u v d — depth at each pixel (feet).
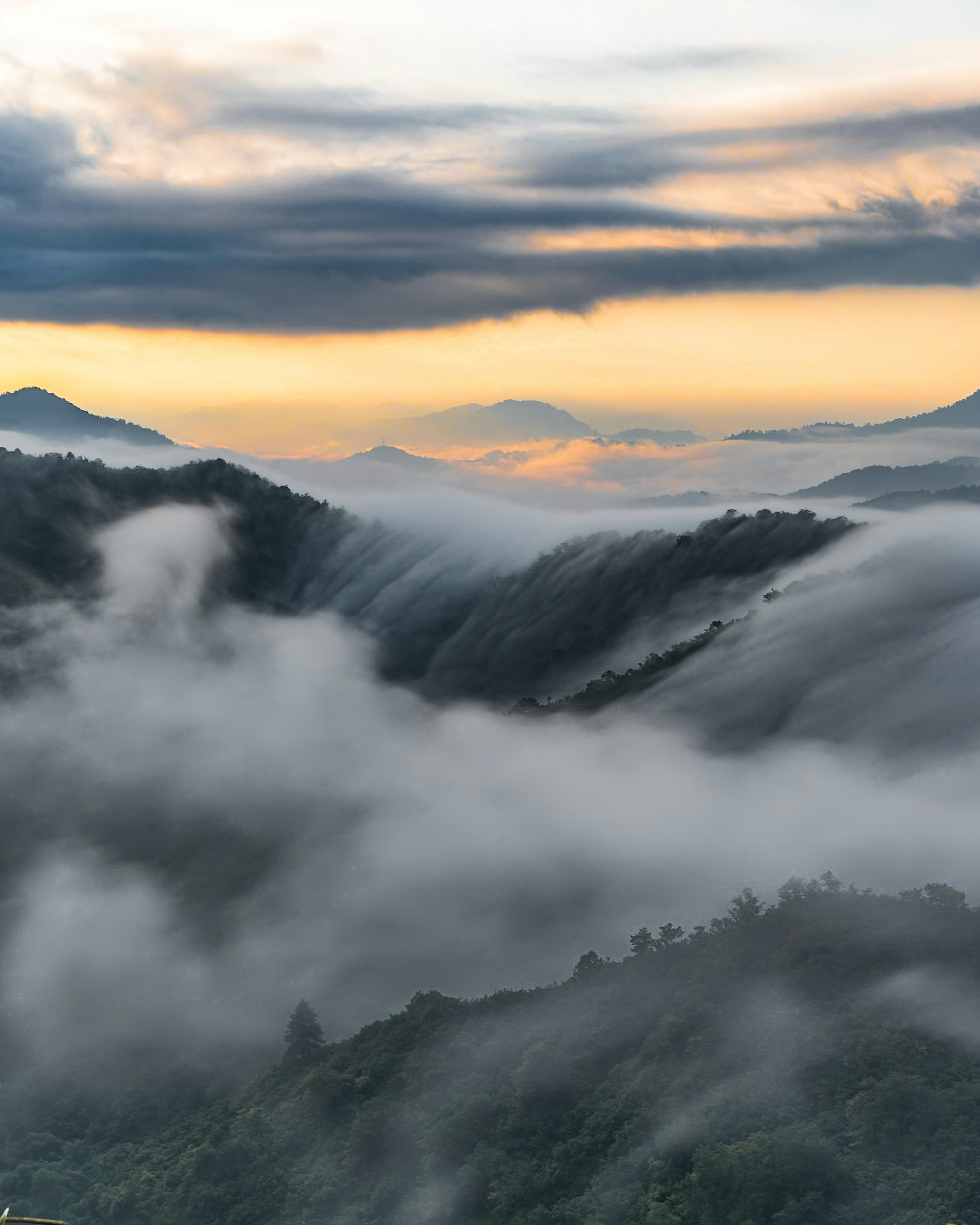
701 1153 201.87
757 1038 230.68
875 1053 213.66
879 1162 190.29
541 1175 220.64
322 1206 237.25
